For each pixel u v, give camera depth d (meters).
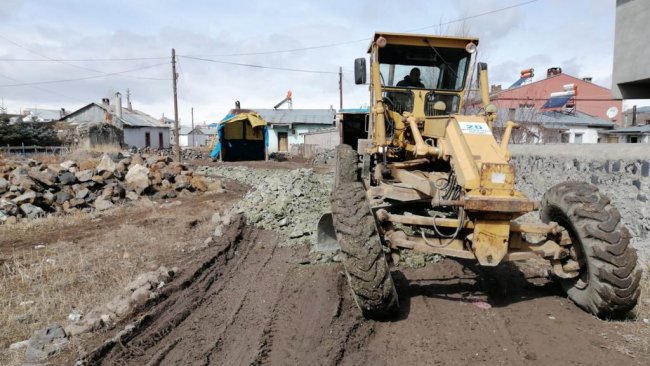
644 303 4.92
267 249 7.33
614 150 6.98
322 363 3.79
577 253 4.70
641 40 9.23
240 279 5.94
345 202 4.45
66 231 8.67
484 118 5.34
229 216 8.99
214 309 4.98
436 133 5.50
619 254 4.25
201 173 20.62
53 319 4.62
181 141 83.88
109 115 42.88
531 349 4.00
